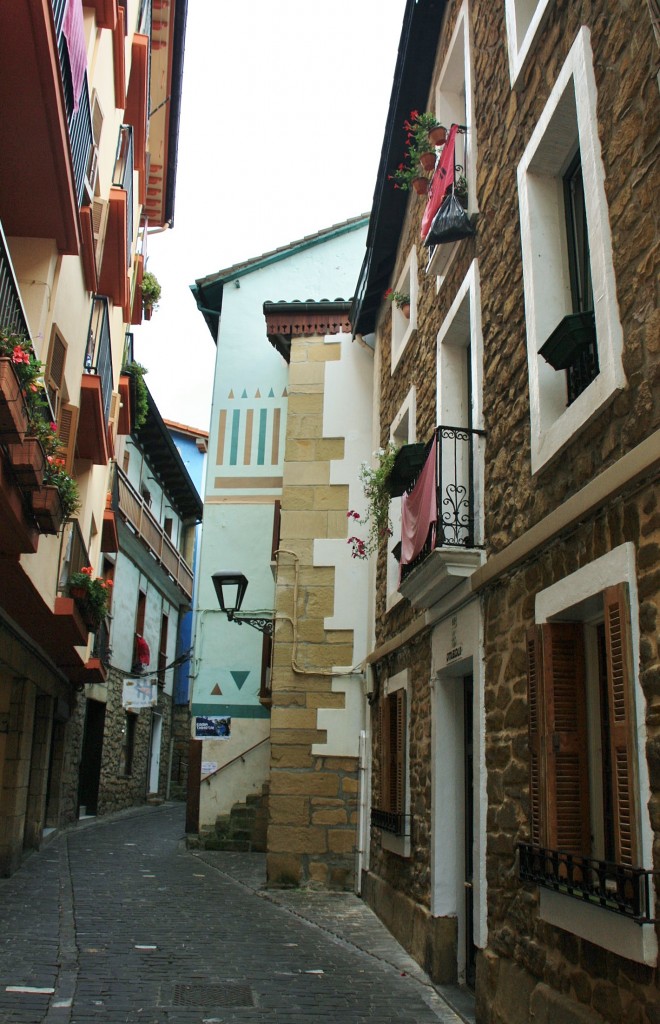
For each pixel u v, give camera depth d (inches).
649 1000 127.3
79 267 370.9
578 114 176.4
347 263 713.0
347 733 441.4
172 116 685.3
